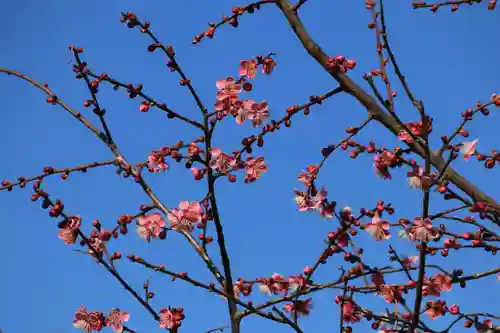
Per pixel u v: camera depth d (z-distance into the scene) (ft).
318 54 13.78
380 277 13.82
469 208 12.55
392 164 13.38
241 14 14.37
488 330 13.50
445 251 13.70
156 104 14.15
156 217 13.97
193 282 13.80
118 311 13.88
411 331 12.91
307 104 13.79
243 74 14.42
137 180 14.79
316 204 13.61
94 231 13.88
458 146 13.25
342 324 13.29
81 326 13.73
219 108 14.28
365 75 12.57
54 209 13.66
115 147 15.35
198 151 13.74
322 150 13.80
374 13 13.87
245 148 13.93
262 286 14.02
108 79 14.53
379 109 13.56
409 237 13.07
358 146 13.67
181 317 13.70
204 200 13.92
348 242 13.47
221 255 13.89
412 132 13.08
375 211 13.41
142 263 13.85
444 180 12.91
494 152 13.24
